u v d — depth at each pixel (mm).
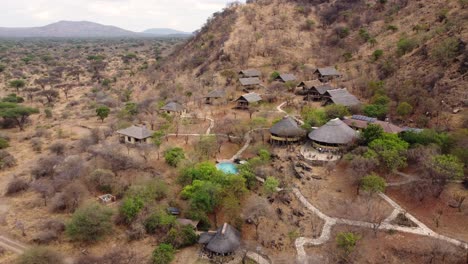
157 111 106562
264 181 64875
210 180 61250
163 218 55500
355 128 79312
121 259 49469
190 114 104438
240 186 59906
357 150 66312
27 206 63000
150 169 71062
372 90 99438
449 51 89562
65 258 50562
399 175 63125
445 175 55469
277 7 188375
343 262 48750
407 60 103000
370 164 60656
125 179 67562
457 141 63562
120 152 77562
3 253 51094
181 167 67750
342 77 123438
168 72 167000
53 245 53344
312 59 149500
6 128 109125
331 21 175625
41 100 140125
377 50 120062
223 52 153750
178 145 82500
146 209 57812
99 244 53625
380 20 154625
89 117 116500
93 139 88625
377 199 59188
